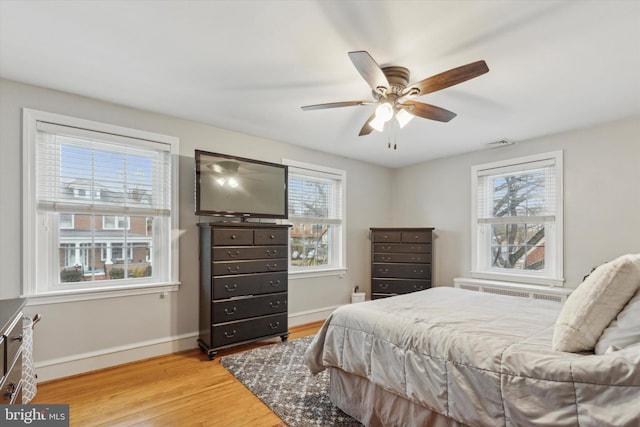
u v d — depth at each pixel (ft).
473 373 4.50
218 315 9.57
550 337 4.97
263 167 11.34
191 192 10.32
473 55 6.33
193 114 9.74
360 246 15.44
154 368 8.76
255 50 6.31
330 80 7.53
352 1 4.92
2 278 7.50
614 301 4.25
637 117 9.57
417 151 13.70
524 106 8.84
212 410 6.75
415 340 5.33
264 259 10.64
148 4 5.01
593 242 10.34
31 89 7.86
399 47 6.08
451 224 14.43
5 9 5.08
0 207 7.50
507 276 12.39
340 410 6.73
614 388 3.40
